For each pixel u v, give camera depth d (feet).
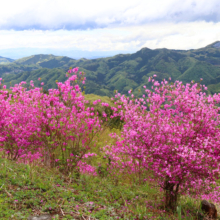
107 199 17.40
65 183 18.39
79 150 21.49
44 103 20.81
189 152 15.87
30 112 21.88
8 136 20.70
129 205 17.13
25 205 12.94
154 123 19.80
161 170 17.24
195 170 16.26
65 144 21.39
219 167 15.75
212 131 17.88
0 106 20.90
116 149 22.90
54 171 20.54
